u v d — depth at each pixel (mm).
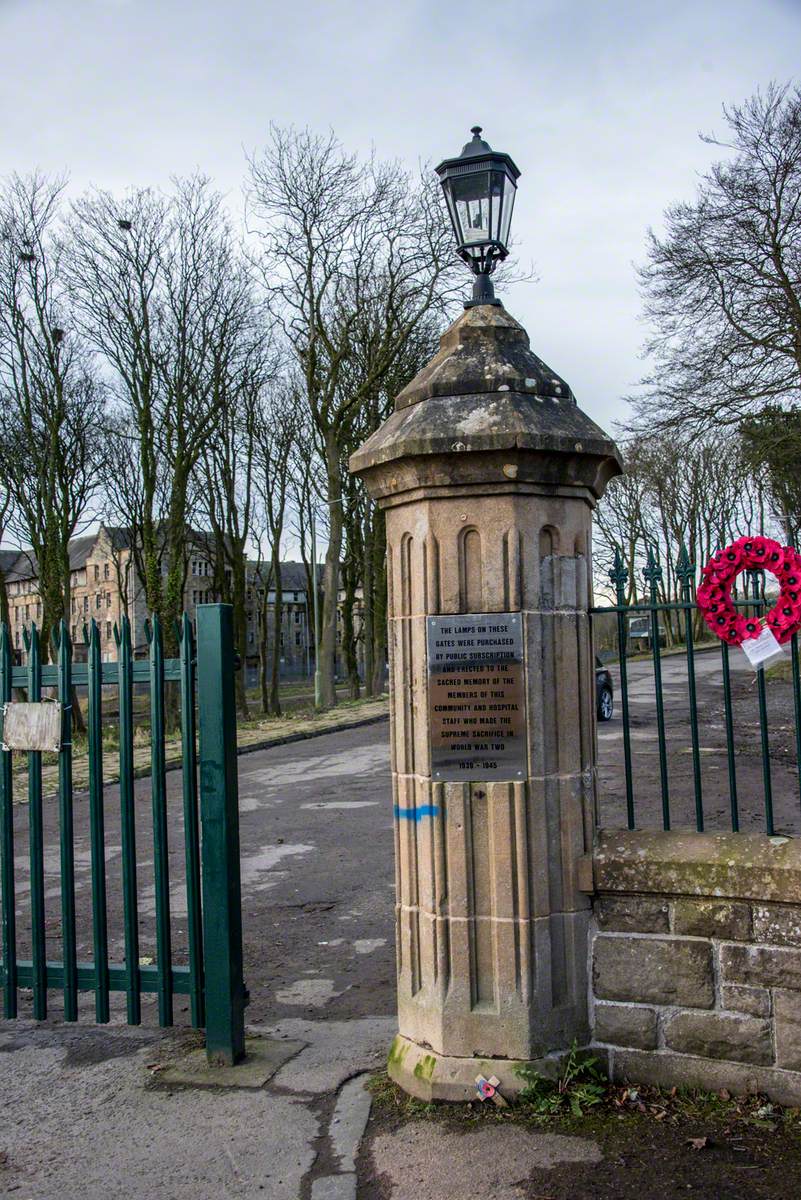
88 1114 3867
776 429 18359
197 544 30344
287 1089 4000
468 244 4195
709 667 32719
